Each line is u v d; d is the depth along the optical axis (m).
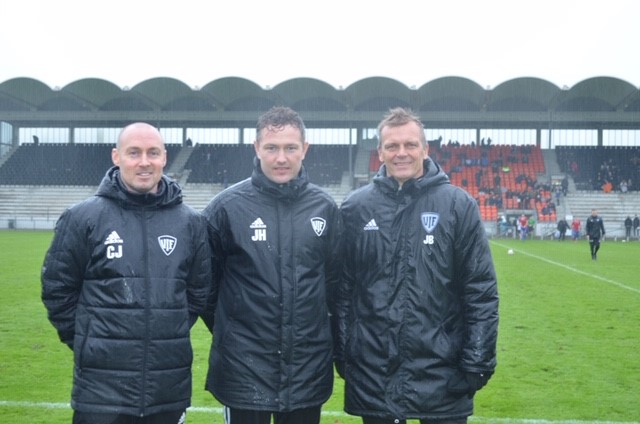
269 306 4.02
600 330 9.78
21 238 30.06
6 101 45.16
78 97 43.75
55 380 6.93
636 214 39.25
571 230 37.31
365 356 4.07
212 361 4.18
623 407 6.21
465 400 4.11
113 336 3.76
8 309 11.11
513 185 42.75
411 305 4.04
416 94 42.41
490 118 44.44
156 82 41.31
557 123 46.19
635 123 45.25
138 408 3.75
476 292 4.05
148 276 3.84
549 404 6.29
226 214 4.19
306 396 4.05
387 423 4.07
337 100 43.22
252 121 46.69
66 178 45.06
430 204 4.11
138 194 3.93
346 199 4.38
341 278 4.32
